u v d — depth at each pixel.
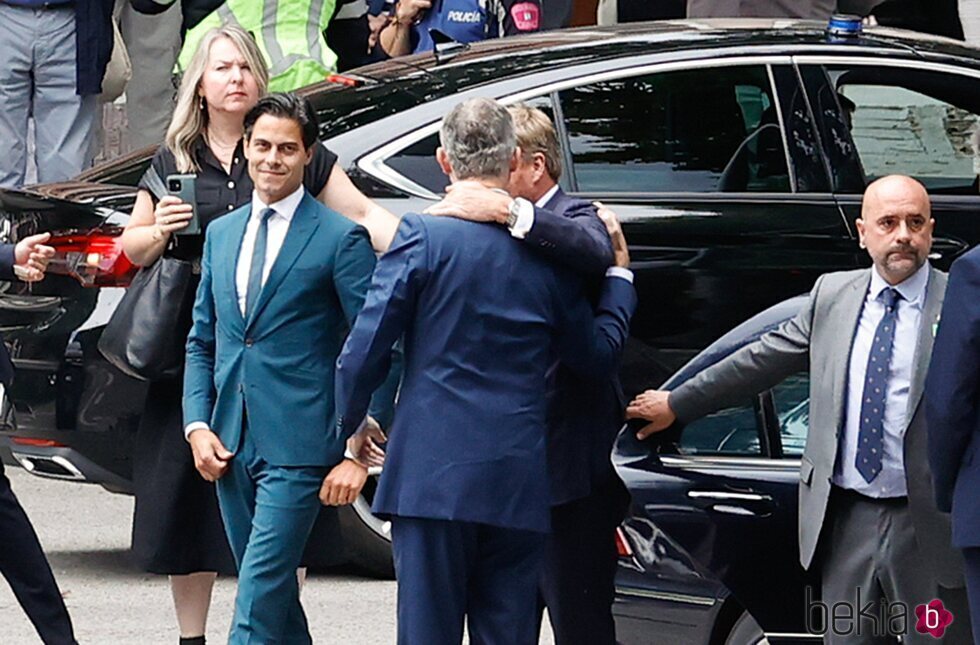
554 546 15.55
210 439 15.75
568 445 15.18
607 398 15.31
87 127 29.81
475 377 14.04
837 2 30.61
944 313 13.77
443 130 14.35
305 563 16.33
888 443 14.38
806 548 14.58
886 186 14.45
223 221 15.96
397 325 14.02
